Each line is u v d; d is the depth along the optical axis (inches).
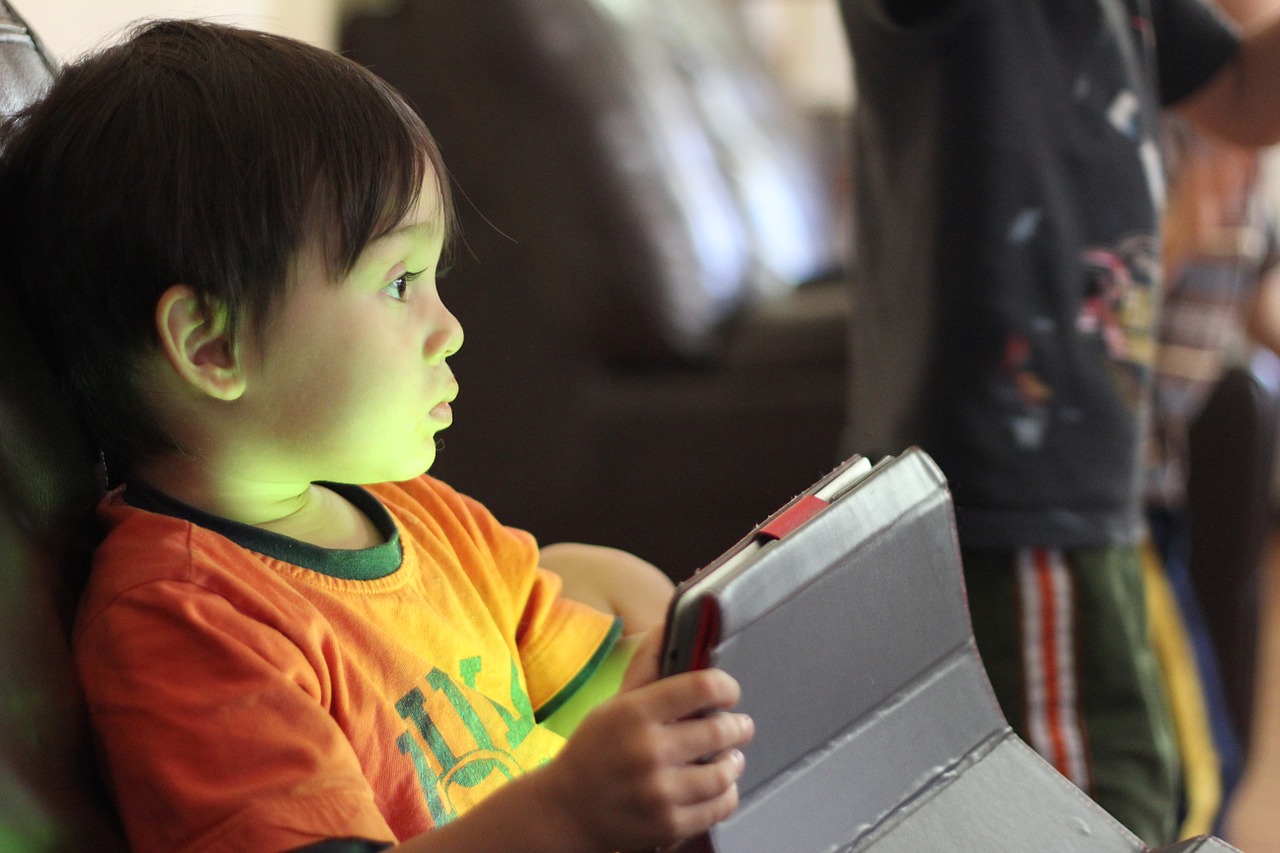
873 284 52.9
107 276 29.1
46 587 27.4
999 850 29.1
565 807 24.2
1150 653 51.2
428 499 37.0
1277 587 114.7
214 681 26.2
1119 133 48.5
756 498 81.4
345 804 25.2
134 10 57.6
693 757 24.4
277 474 31.3
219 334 29.4
